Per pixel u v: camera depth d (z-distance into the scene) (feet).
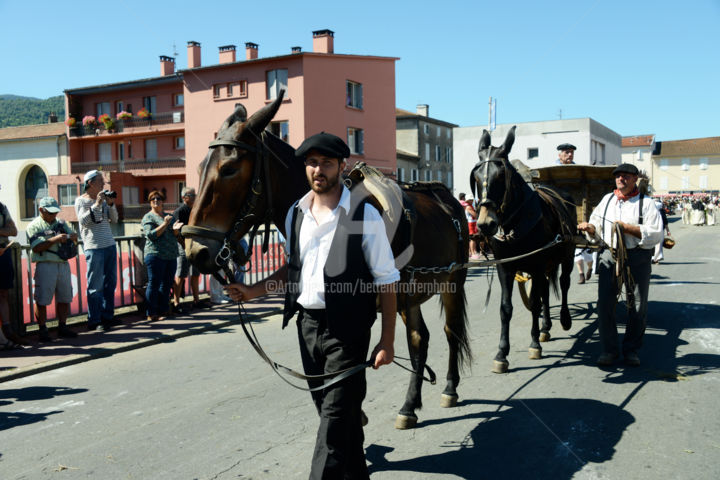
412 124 160.97
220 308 29.19
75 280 24.98
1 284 20.12
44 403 15.05
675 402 13.96
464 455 11.35
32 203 141.79
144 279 27.61
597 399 14.34
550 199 18.74
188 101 107.96
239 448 11.91
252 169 10.09
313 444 12.05
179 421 13.56
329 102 96.94
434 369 17.61
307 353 8.77
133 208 125.49
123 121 128.77
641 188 17.13
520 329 22.82
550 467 10.76
